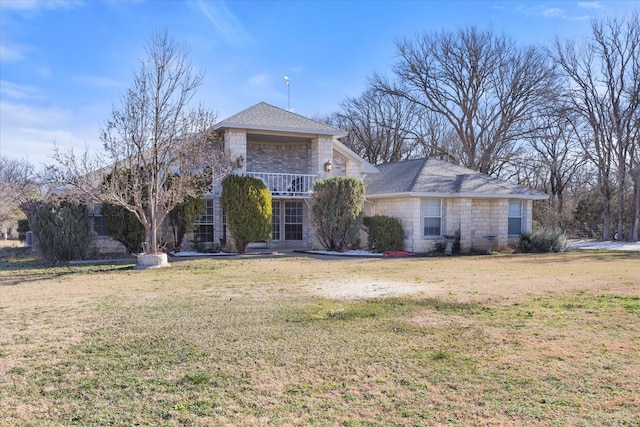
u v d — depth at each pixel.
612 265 12.98
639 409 3.58
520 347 5.12
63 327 6.22
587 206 32.41
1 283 10.48
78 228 15.59
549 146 35.16
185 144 14.09
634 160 26.73
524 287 9.00
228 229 18.09
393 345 5.26
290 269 12.52
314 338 5.55
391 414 3.57
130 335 5.79
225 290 9.06
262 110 20.53
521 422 3.41
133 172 13.24
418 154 42.19
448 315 6.65
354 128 41.97
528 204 20.50
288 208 21.69
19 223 26.91
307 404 3.76
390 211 19.73
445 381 4.20
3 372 4.53
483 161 35.19
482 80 34.88
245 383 4.21
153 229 13.53
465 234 18.73
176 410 3.68
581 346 5.12
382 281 10.12
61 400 3.89
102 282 10.36
